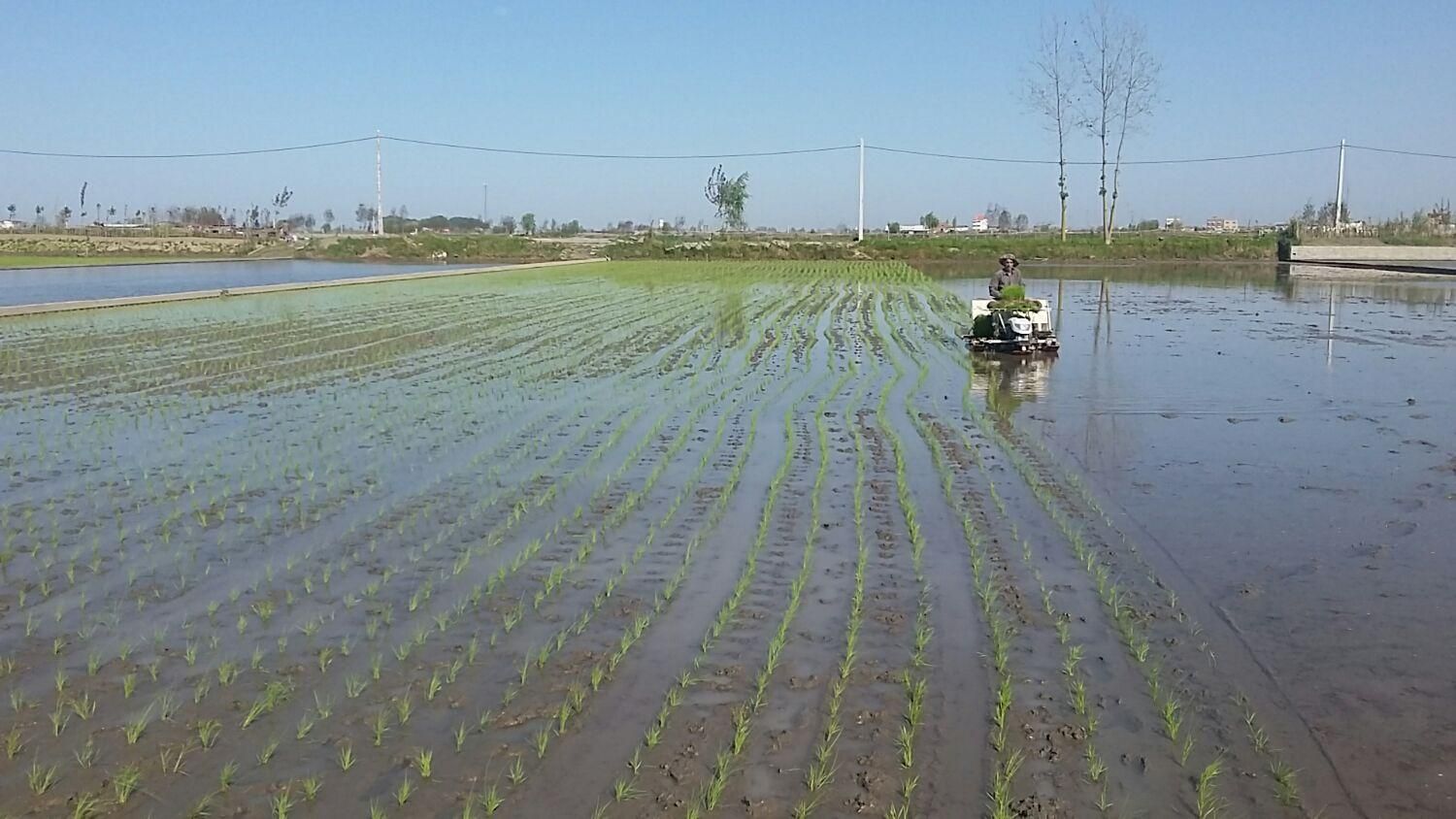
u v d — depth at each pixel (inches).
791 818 171.5
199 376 634.2
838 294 1326.3
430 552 306.3
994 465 403.9
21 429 475.2
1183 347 772.0
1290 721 202.1
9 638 245.6
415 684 220.5
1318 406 524.4
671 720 204.4
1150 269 1994.3
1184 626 247.0
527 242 2701.8
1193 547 302.7
